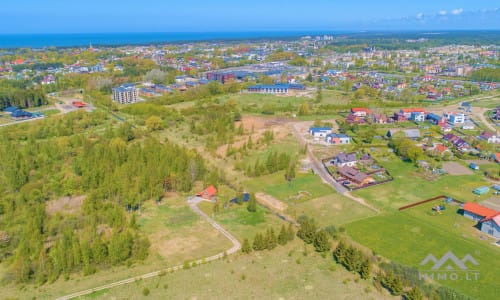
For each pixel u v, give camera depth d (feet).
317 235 356.79
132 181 481.87
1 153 563.89
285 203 458.09
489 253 353.72
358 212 434.30
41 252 331.16
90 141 637.30
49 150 581.12
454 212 432.25
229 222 410.11
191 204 452.35
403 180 523.29
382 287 303.68
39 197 447.42
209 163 586.86
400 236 383.04
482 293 299.38
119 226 388.98
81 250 328.90
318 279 312.50
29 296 291.99
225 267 327.47
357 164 578.25
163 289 299.38
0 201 431.43
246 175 540.93
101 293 294.66
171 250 354.74
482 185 505.66
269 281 309.42
